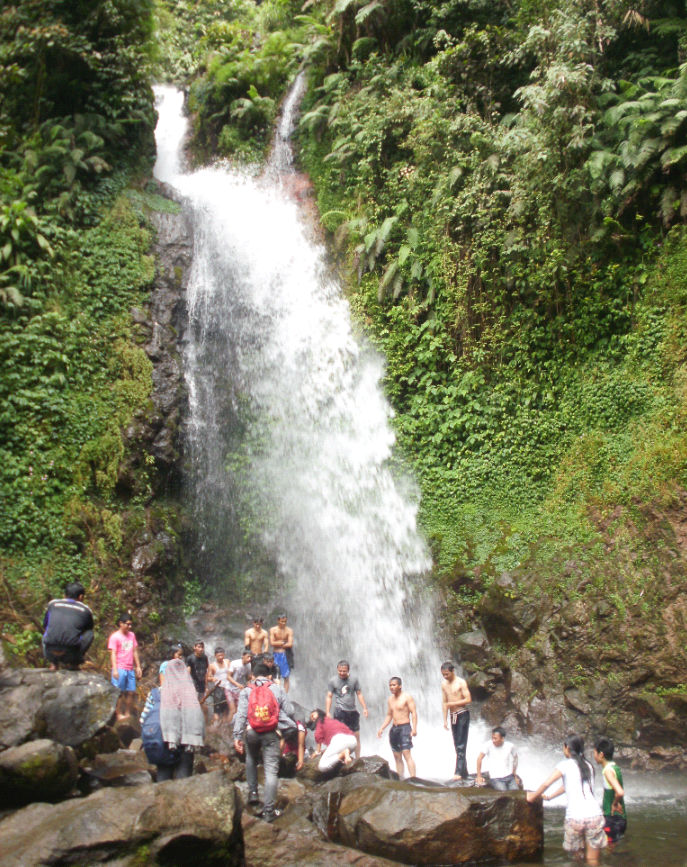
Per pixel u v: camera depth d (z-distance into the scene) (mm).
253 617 13773
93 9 17750
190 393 15203
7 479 11828
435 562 13648
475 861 6254
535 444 13852
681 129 12938
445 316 15227
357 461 15219
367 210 17312
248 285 17406
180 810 4773
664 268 13211
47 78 17359
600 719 10844
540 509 13250
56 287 14070
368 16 19359
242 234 18125
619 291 13547
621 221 13930
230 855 4797
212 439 15250
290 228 18906
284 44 22969
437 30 18172
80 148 16188
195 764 7898
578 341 13820
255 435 15852
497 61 16703
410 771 8578
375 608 13742
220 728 9719
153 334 14648
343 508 14898
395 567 13945
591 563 11961
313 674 13406
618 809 6922
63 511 12039
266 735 6848
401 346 15766
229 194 20344
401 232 16500
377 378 15703
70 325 13562
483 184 14883
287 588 14328
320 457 15547
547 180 13945
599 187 13555
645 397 12844
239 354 16516
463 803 6355
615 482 12500
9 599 10805
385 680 13047
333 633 13758
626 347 13297
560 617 11734
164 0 27734
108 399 13438
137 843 4562
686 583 10961
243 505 14969
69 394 13000
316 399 16188
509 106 17062
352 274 16906
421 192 16281
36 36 16703
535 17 15602
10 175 14875
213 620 13578
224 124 22906
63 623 7359
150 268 15406
